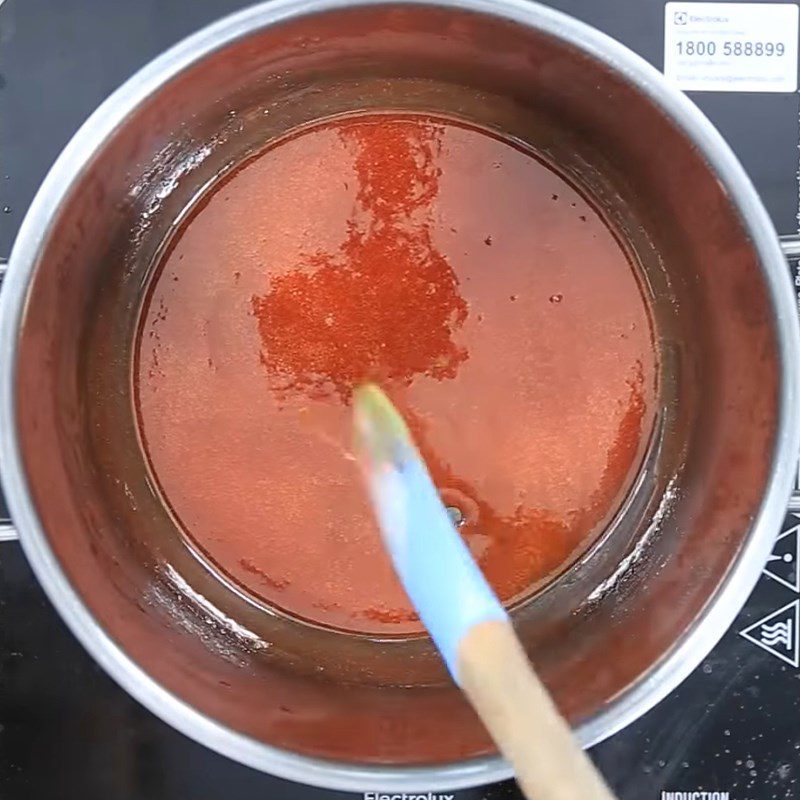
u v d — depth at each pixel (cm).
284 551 42
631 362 42
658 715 41
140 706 41
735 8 41
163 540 42
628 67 35
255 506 42
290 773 34
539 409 42
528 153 42
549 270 42
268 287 42
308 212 42
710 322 40
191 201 42
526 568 42
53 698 40
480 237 42
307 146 42
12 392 34
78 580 35
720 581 36
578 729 35
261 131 42
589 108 39
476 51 38
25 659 40
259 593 42
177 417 42
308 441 41
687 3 41
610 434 42
